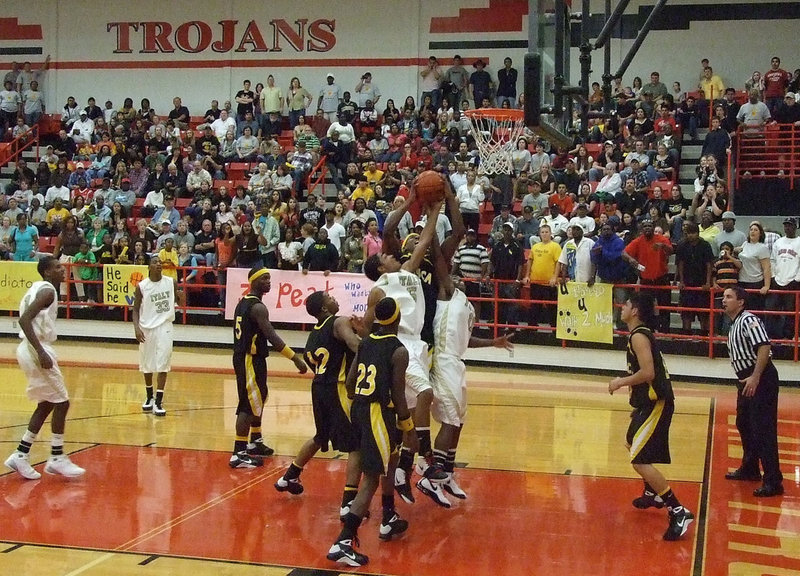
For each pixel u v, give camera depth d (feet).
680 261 49.75
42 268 27.63
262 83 88.38
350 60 86.48
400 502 26.27
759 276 48.88
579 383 49.73
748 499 26.71
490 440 34.55
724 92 74.38
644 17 77.10
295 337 59.00
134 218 71.15
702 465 30.89
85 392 44.34
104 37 90.94
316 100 87.25
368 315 23.77
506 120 56.90
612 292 51.06
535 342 54.19
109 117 87.40
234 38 88.84
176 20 89.76
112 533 22.65
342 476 28.76
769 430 27.17
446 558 21.21
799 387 48.91
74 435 34.40
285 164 70.79
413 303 23.86
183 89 89.92
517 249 53.93
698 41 77.92
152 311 38.45
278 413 39.45
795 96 68.03
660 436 23.12
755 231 48.88
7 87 88.84
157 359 38.40
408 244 25.68
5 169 85.35
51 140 87.76
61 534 22.50
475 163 69.31
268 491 26.91
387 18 85.56
